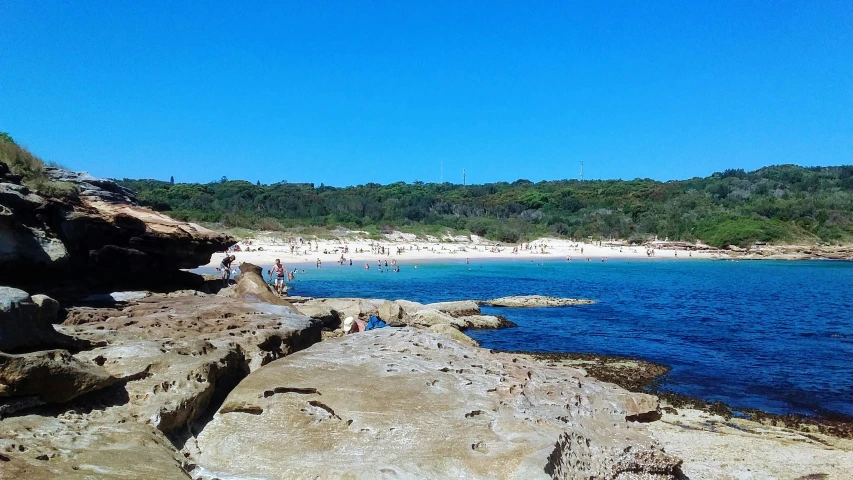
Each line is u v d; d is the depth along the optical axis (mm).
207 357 7602
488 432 6230
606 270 61875
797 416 12555
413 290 40188
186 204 78062
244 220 74500
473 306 28094
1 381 5254
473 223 91938
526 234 93500
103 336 8117
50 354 5816
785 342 21469
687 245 88438
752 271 62281
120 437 5340
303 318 11766
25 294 6320
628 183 126312
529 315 28375
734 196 106562
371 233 80750
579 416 7680
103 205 16156
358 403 6727
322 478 5363
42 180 13688
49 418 5441
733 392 14469
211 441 6207
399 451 5805
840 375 16344
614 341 21469
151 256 17078
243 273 18406
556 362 17578
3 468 4258
